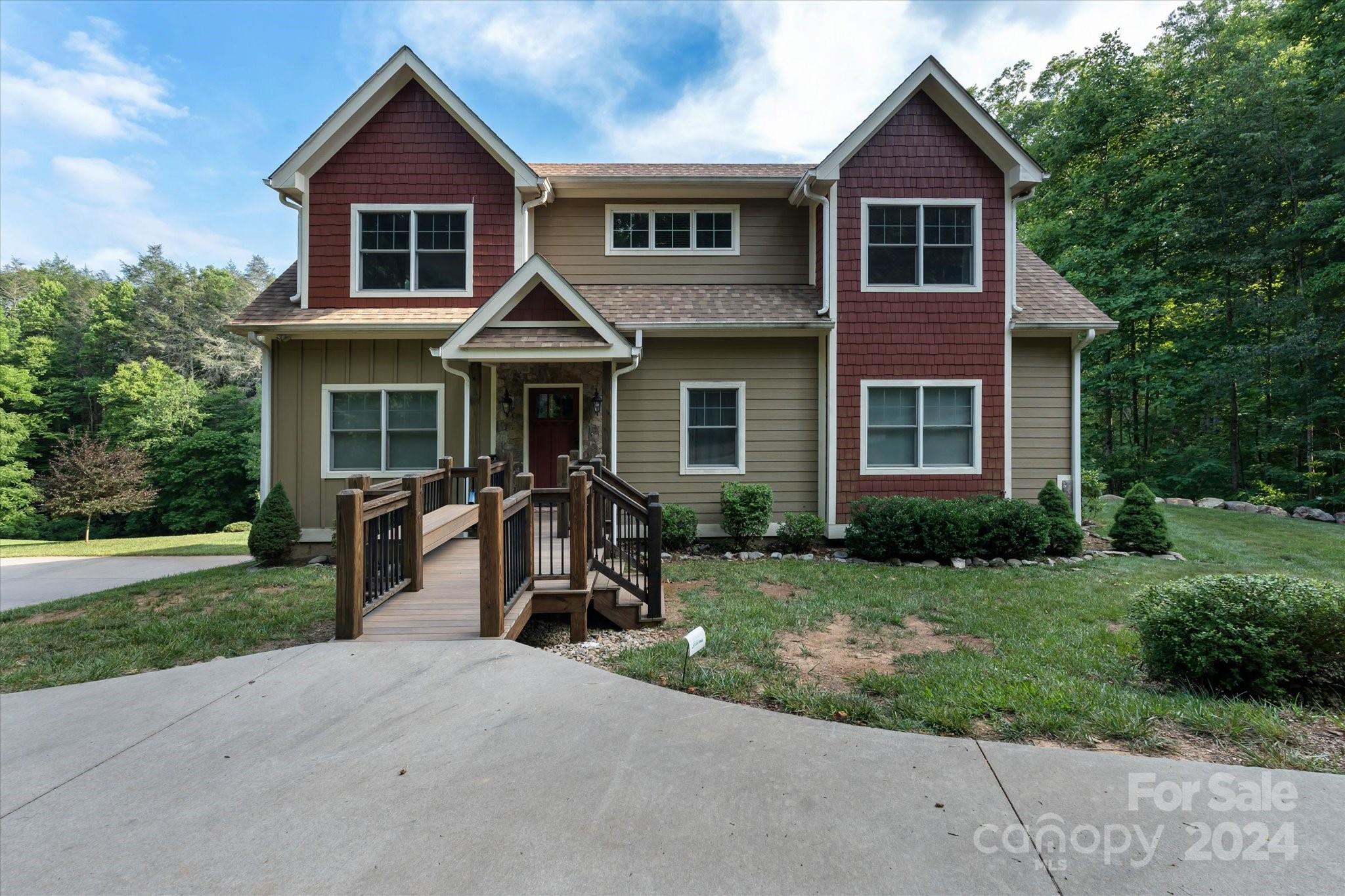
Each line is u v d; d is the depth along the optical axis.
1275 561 8.12
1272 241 13.59
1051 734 2.96
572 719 3.11
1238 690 3.48
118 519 27.47
